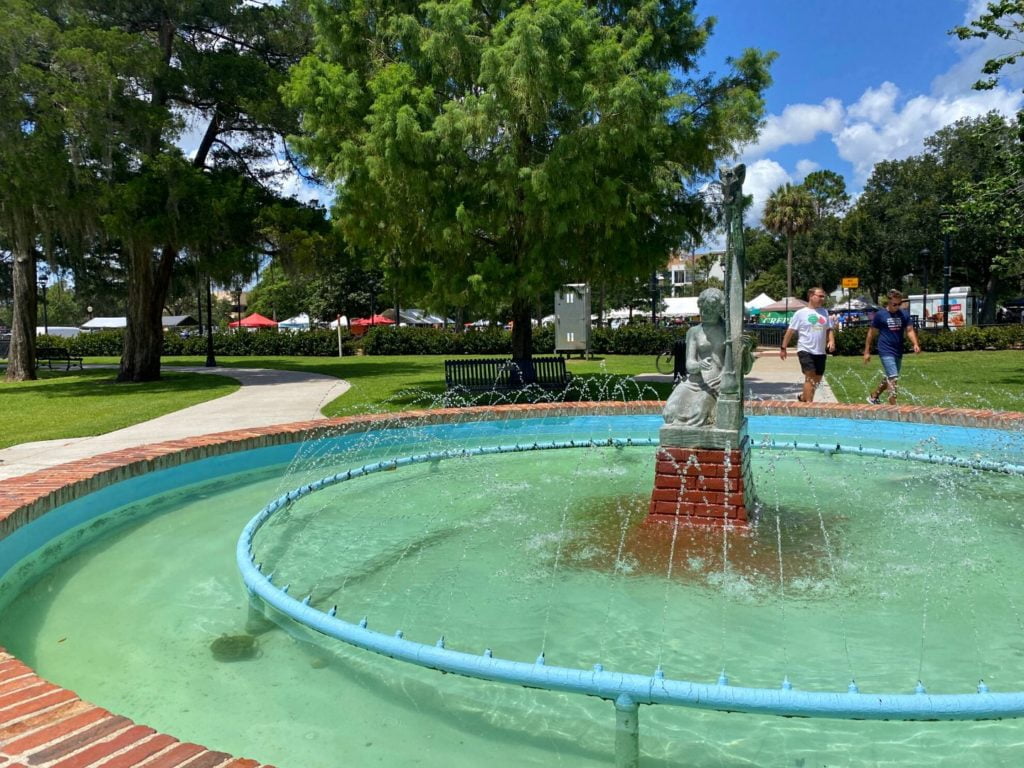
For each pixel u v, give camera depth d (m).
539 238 12.71
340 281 52.94
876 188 51.88
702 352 5.86
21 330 23.45
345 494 7.24
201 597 4.67
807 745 2.94
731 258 5.67
